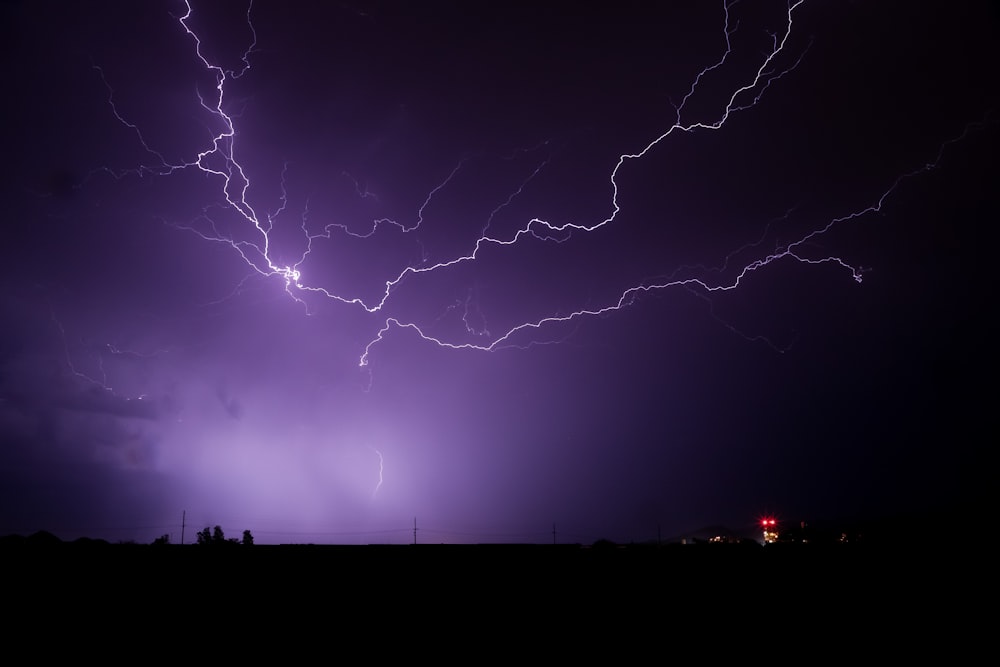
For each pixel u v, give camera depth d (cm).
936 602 873
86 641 736
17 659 673
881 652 691
